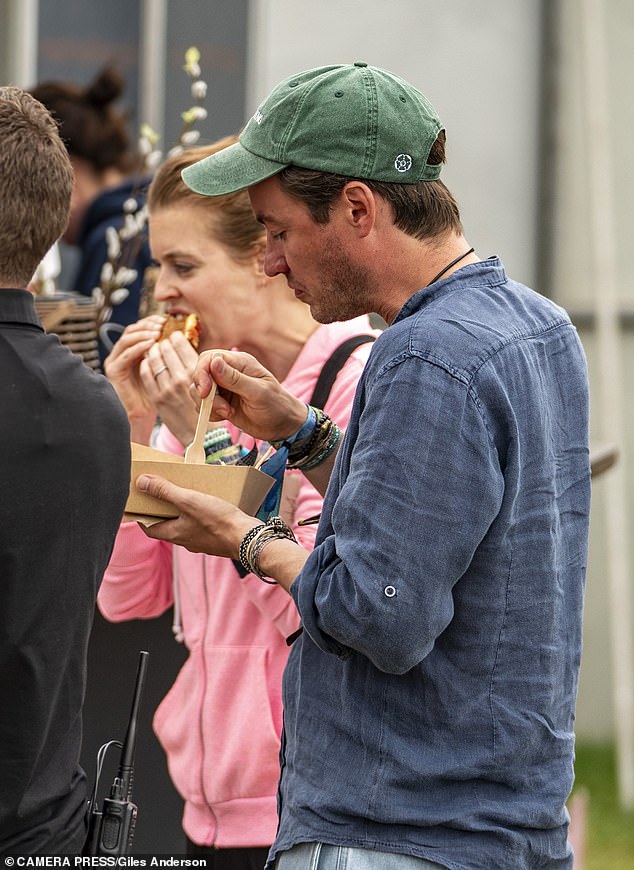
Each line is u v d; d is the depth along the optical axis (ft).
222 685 22.85
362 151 17.08
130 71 50.88
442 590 15.87
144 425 23.70
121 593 24.45
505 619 16.61
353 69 17.66
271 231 17.99
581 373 18.01
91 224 38.60
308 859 16.87
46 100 40.16
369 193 17.11
